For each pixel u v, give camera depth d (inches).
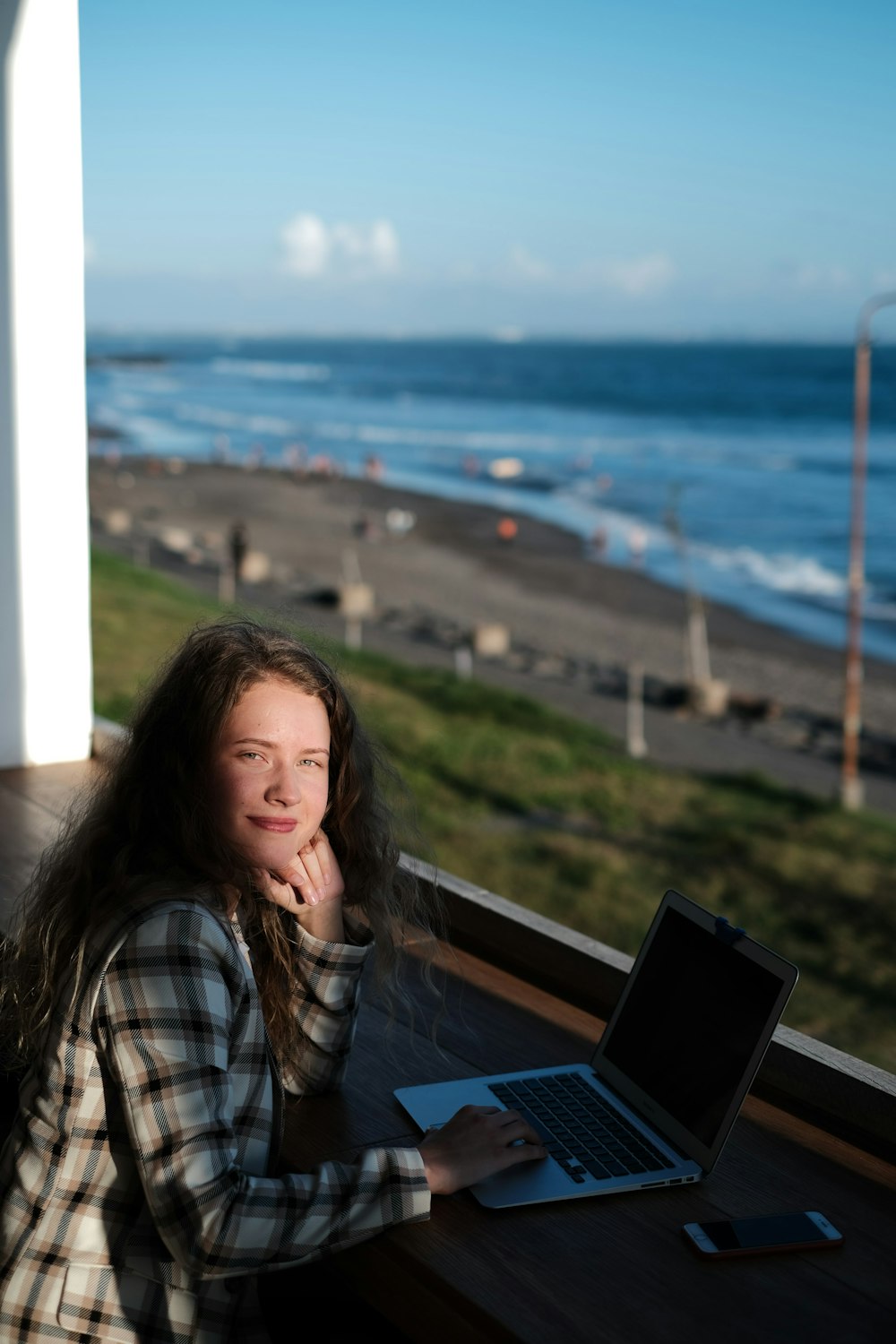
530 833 757.3
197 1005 44.9
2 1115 69.5
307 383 4416.8
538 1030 69.2
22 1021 51.2
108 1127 46.1
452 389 4111.7
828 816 823.1
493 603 1359.5
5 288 114.5
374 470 2228.1
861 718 1043.9
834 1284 46.8
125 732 54.2
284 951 57.9
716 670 1152.2
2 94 111.8
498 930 79.4
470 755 868.6
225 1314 46.9
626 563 1588.3
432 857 64.6
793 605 1408.7
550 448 2645.2
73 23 114.8
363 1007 71.5
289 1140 55.6
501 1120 53.5
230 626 54.7
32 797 109.7
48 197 115.6
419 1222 49.3
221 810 51.5
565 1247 48.1
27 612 118.7
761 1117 61.1
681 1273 46.9
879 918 677.3
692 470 2348.7
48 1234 45.9
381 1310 48.4
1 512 116.3
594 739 940.0
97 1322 45.3
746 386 3941.9
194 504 1849.2
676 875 717.3
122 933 46.1
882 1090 57.7
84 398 119.9
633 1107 58.4
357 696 61.2
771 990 52.8
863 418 942.4
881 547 1692.9
